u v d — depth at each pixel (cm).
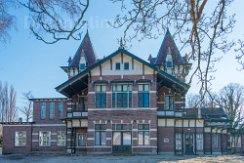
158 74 3653
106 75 3684
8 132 4391
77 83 3812
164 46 4462
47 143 4369
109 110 3644
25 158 3169
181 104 3981
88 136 3628
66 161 2745
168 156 3297
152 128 3581
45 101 4447
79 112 3856
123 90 3662
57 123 4391
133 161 2691
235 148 4469
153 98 3616
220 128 4131
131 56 3650
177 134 3847
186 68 1040
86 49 4716
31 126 4403
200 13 795
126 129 3606
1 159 3066
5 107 6800
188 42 870
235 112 4491
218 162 2653
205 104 1416
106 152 3584
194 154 3762
